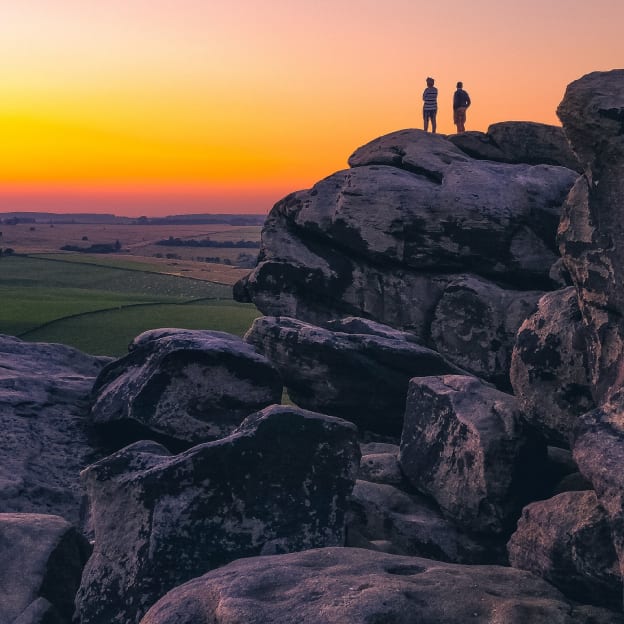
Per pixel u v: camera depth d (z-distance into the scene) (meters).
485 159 22.80
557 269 18.50
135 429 14.86
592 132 9.39
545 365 10.39
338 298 21.28
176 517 9.12
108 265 135.62
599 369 9.30
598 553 7.95
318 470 9.91
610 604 8.05
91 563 9.26
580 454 7.76
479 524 11.52
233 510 9.38
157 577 8.81
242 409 15.23
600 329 9.32
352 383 16.73
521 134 22.52
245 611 6.45
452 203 19.64
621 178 9.14
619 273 9.02
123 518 9.38
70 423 15.83
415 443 13.23
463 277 19.61
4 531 9.38
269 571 7.36
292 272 21.88
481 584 7.64
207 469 9.38
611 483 7.22
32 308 53.94
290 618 6.38
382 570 7.71
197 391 15.00
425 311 20.03
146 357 15.70
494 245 19.31
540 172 20.25
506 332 18.67
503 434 11.46
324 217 21.23
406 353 16.66
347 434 10.16
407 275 20.36
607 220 9.27
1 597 8.69
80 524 11.20
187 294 101.25
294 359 17.20
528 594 7.67
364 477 13.91
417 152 21.89
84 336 44.06
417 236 20.05
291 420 9.96
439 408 12.80
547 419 10.42
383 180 20.67
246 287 22.81
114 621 8.69
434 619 6.63
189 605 6.95
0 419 15.27
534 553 8.93
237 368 15.24
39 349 19.88
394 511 12.62
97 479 9.83
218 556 9.11
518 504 11.36
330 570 7.53
